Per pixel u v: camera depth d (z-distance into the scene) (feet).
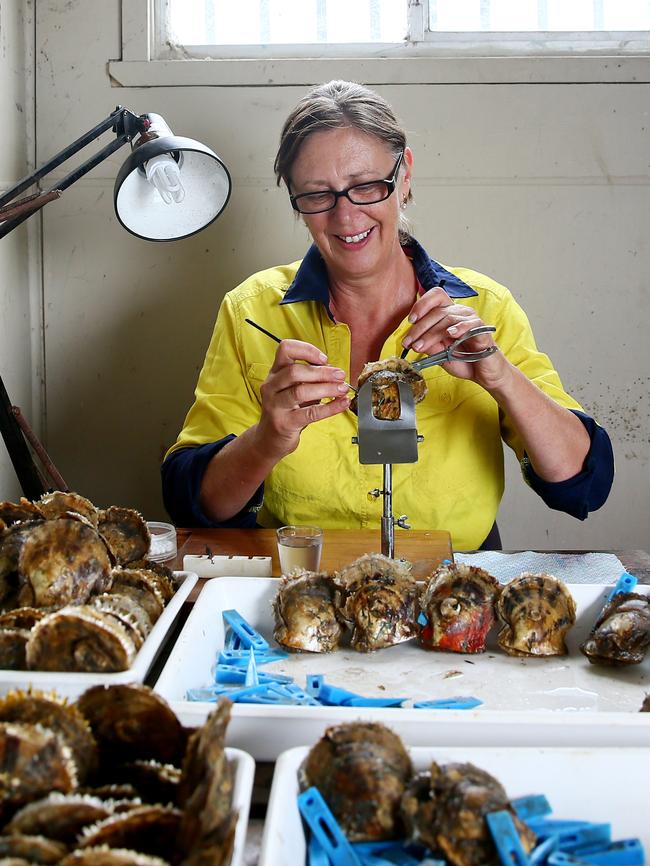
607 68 7.17
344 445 5.24
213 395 5.60
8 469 7.36
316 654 3.27
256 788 2.37
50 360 7.82
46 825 1.73
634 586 3.44
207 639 3.24
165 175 5.03
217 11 7.46
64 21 7.32
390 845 2.02
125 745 2.12
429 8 7.36
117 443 7.93
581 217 7.41
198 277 7.66
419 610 3.34
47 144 7.49
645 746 2.41
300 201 4.83
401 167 5.12
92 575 3.03
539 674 3.13
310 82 7.29
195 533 4.81
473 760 2.17
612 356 7.62
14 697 2.05
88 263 7.66
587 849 2.02
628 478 7.78
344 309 5.41
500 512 7.82
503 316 5.49
